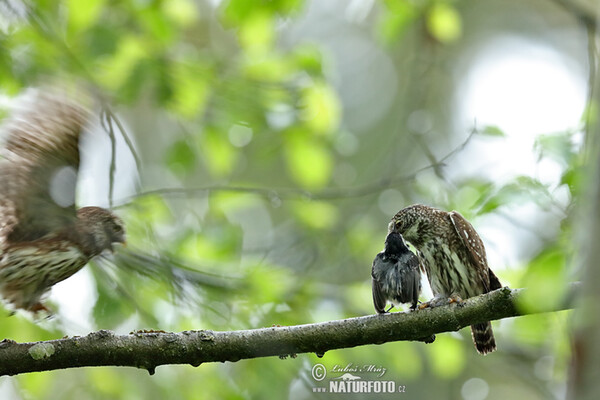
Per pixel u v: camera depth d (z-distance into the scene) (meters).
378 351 11.75
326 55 13.24
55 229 8.70
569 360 4.67
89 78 11.84
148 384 12.47
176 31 13.41
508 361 12.70
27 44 12.20
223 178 16.16
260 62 12.98
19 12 12.34
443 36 13.92
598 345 4.48
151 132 18.61
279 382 11.61
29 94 7.92
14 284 8.57
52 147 7.88
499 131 10.91
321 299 11.84
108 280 11.30
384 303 8.51
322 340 7.57
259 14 12.94
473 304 7.73
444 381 16.02
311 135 13.22
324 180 13.41
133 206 11.88
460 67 21.19
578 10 8.25
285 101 13.04
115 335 7.35
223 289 11.56
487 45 21.73
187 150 13.26
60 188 8.20
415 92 14.04
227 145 13.34
